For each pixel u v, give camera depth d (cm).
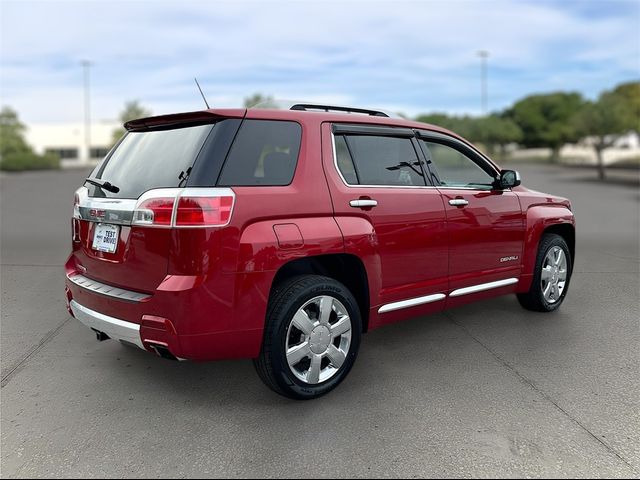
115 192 344
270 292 338
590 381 379
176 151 331
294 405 345
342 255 364
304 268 369
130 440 302
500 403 346
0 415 331
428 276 417
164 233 305
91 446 296
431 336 476
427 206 412
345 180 370
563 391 364
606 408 339
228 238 308
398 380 382
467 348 445
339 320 358
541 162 5375
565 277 554
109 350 441
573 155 6331
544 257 520
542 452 290
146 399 353
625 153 5241
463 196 443
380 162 399
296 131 357
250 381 382
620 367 404
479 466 277
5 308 553
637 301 584
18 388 369
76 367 405
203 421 324
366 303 382
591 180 2766
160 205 307
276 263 322
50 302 574
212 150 317
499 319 523
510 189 498
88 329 493
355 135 387
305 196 343
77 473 271
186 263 301
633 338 468
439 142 448
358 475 270
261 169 350
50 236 1012
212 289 304
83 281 363
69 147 7300
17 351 438
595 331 487
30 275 691
